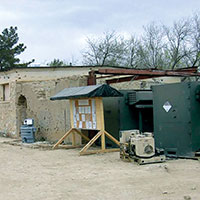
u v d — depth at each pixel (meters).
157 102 10.80
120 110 13.12
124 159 9.95
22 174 8.71
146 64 35.84
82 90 11.88
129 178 7.77
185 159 9.86
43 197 6.54
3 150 13.43
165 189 6.75
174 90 10.26
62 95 12.61
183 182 7.22
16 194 6.83
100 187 7.11
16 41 43.97
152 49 36.16
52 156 11.45
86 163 9.92
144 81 19.34
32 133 15.55
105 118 13.57
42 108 16.41
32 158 11.21
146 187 6.95
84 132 13.88
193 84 9.94
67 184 7.48
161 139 10.65
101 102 11.55
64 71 23.22
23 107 18.45
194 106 9.92
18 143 15.38
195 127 9.91
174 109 10.25
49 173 8.72
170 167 8.81
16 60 42.19
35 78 22.03
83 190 6.93
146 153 9.35
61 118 15.11
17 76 21.34
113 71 13.52
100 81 17.09
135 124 13.41
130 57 39.78
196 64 32.03
